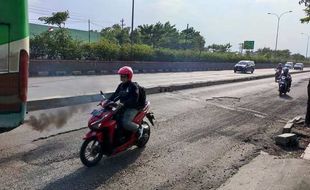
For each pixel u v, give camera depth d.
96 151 7.39
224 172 7.51
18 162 7.27
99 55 40.81
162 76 34.72
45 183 6.38
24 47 7.35
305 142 10.38
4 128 7.28
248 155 8.82
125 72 7.91
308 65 132.75
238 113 14.69
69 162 7.45
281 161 8.27
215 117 13.46
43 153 7.88
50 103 13.48
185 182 6.87
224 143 9.80
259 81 34.53
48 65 28.72
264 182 6.89
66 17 35.69
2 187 6.11
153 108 14.45
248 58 84.38
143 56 48.00
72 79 25.09
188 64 53.34
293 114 15.47
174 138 9.93
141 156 8.16
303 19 15.70
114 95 8.00
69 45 36.16
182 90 21.78
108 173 7.04
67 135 9.36
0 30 7.03
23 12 7.30
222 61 73.25
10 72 7.21
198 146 9.33
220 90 23.12
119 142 7.87
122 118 7.85
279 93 22.42
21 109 7.42
